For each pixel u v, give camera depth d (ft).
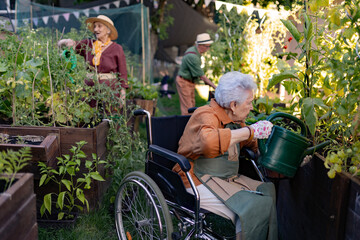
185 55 17.24
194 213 6.73
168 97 33.30
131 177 7.63
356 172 5.86
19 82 8.54
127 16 23.95
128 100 15.20
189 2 37.11
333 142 7.45
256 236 6.51
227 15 15.48
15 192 4.54
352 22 6.41
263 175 7.95
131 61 23.43
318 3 6.81
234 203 6.64
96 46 12.14
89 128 8.70
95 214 9.05
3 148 7.50
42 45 9.91
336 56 7.57
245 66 13.94
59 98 9.52
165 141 8.02
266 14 12.89
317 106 7.79
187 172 6.51
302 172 7.74
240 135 6.82
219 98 7.11
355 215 5.68
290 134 6.87
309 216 7.25
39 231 8.45
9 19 12.76
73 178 9.02
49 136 8.30
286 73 7.67
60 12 21.83
